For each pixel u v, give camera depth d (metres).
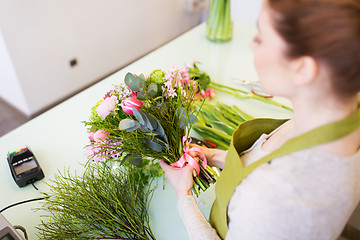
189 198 0.82
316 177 0.50
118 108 0.96
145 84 0.97
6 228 0.74
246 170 0.60
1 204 1.00
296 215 0.50
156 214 1.01
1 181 1.08
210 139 1.23
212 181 0.93
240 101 1.46
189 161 0.90
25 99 2.68
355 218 0.94
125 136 0.91
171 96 0.97
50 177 1.10
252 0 2.87
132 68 1.64
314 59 0.46
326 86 0.48
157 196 1.06
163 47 1.84
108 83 1.53
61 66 2.83
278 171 0.52
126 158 0.95
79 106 1.40
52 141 1.22
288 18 0.46
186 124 0.92
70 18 2.65
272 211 0.51
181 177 0.88
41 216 0.91
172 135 0.94
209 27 1.89
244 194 0.56
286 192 0.50
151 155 0.95
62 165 1.14
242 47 1.90
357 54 0.44
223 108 1.37
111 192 0.91
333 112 0.51
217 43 1.92
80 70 3.05
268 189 0.52
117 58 3.40
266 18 0.50
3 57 2.43
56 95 2.95
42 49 2.58
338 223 0.53
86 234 0.88
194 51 1.83
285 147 0.53
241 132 0.80
